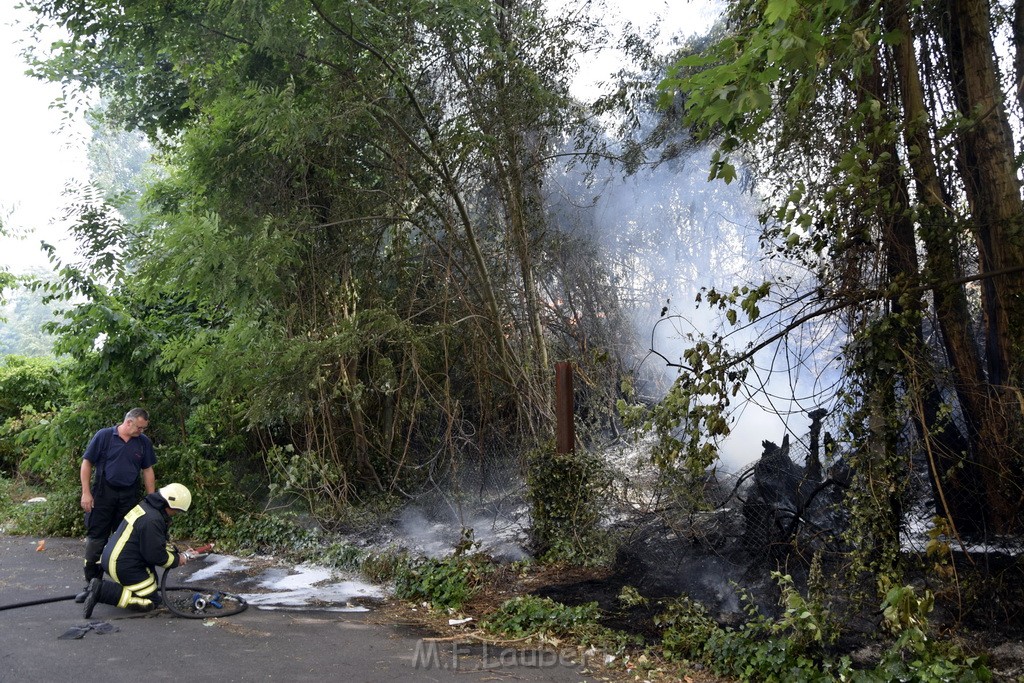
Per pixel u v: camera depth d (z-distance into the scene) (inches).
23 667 203.0
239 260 363.3
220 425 442.3
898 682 191.2
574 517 314.3
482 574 302.0
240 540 383.9
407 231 440.8
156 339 433.1
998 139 268.2
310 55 372.8
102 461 290.5
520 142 424.2
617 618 255.0
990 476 242.4
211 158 415.2
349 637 240.4
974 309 293.4
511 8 429.7
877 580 225.1
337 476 398.0
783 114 313.3
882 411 237.9
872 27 260.4
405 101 400.5
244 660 213.9
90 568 287.0
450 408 409.7
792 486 277.0
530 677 207.9
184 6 395.5
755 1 247.4
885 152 261.6
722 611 250.1
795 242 263.9
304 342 357.1
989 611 225.8
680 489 278.8
